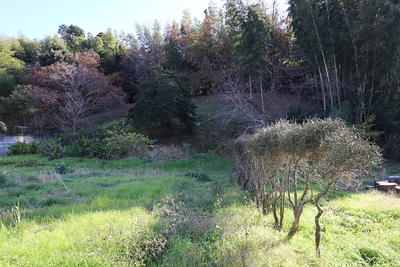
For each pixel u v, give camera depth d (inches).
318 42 629.9
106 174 404.5
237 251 124.8
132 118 739.4
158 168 464.8
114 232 139.5
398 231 168.6
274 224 181.5
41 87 1029.8
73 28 1667.1
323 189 133.6
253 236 144.1
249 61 696.4
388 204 230.1
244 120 733.3
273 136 168.6
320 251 135.4
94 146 584.4
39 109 979.3
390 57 560.1
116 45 1566.2
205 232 144.3
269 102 796.0
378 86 621.9
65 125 916.6
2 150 754.2
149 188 288.8
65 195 262.4
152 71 751.1
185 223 158.9
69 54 1166.3
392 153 586.2
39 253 119.1
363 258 133.9
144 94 713.0
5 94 1095.0
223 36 1030.4
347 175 118.8
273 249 130.3
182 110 724.0
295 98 831.7
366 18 565.6
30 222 169.6
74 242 130.7
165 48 1143.0
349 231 170.1
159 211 188.9
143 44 1424.7
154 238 134.8
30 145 657.0
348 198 263.3
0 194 258.2
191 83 1058.1
